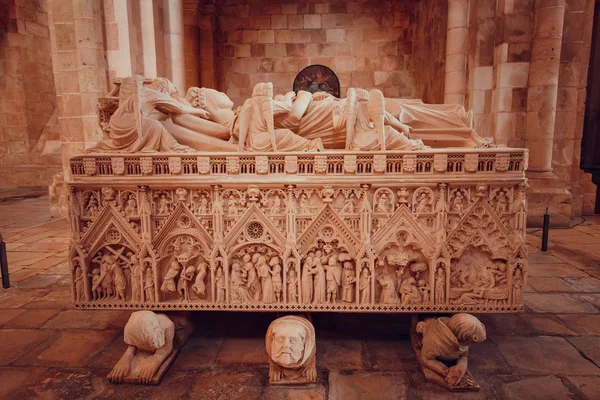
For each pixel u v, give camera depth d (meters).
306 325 2.23
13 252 4.93
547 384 2.20
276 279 2.41
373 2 9.13
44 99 10.73
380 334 2.78
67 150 5.79
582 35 5.84
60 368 2.41
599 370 2.34
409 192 2.36
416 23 8.88
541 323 2.94
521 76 5.78
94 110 5.46
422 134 2.79
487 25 5.83
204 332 2.82
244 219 2.39
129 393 2.16
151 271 2.44
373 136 2.42
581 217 6.71
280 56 9.43
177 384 2.24
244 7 9.34
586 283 3.75
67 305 3.36
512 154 2.28
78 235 2.45
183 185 2.37
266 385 2.22
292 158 2.35
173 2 6.37
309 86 9.40
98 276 2.47
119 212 2.41
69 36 5.38
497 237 2.35
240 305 2.45
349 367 2.38
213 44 9.27
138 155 2.37
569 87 5.95
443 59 6.95
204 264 2.45
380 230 2.37
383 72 9.29
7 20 10.15
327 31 9.28
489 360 2.45
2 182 10.74
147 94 2.56
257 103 2.56
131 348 2.34
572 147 6.09
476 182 2.31
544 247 4.76
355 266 2.42
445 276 2.37
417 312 2.41
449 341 2.17
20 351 2.61
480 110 6.04
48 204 8.20
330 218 2.39
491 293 2.37
